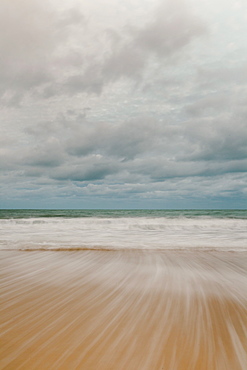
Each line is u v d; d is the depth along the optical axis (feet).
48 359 7.18
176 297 12.46
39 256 22.11
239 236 38.42
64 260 20.63
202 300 12.09
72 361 7.10
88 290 13.37
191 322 9.75
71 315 10.23
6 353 7.45
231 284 14.64
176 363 7.11
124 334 8.73
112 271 17.37
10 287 13.74
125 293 12.96
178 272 17.25
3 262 19.76
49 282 14.71
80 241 31.68
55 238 34.63
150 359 7.27
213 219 82.38
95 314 10.36
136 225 53.88
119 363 7.06
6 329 8.98
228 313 10.64
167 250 25.39
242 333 8.95
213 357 7.45
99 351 7.64
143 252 24.27
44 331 8.85
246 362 7.22
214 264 19.66
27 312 10.48
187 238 35.70
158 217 95.71
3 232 42.32
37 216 102.73
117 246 27.66
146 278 15.75
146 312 10.64
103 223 64.08
